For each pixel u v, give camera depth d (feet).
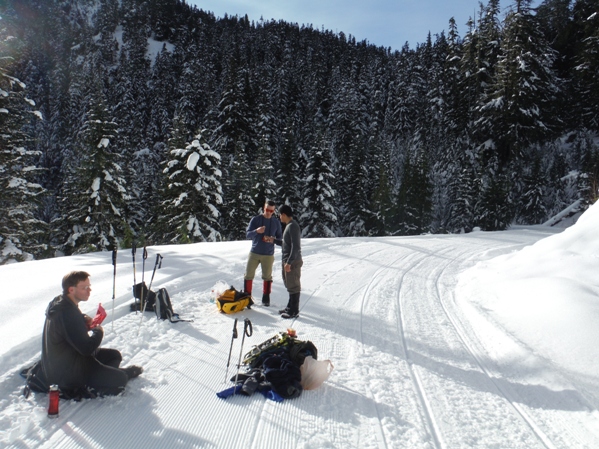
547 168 136.98
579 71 137.39
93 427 10.78
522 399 13.75
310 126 190.80
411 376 15.14
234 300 21.01
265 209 22.86
